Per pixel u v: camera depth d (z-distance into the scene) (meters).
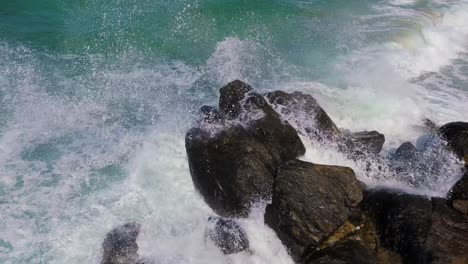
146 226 10.24
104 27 18.45
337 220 9.52
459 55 18.89
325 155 11.79
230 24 19.22
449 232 9.31
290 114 12.32
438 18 21.19
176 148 12.41
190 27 18.80
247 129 11.41
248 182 10.30
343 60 16.94
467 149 11.85
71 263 9.35
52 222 10.20
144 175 11.62
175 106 14.22
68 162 11.89
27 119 13.26
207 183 10.62
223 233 9.75
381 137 12.57
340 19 20.09
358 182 10.38
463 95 15.91
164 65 16.38
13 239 9.75
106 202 10.80
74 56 16.52
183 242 9.95
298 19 19.84
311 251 9.20
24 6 19.58
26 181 11.20
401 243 9.29
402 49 17.89
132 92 14.77
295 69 16.30
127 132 13.05
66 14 19.25
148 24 18.88
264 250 9.59
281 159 11.02
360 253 9.06
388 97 14.98
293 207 9.52
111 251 9.45
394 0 22.72
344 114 14.09
